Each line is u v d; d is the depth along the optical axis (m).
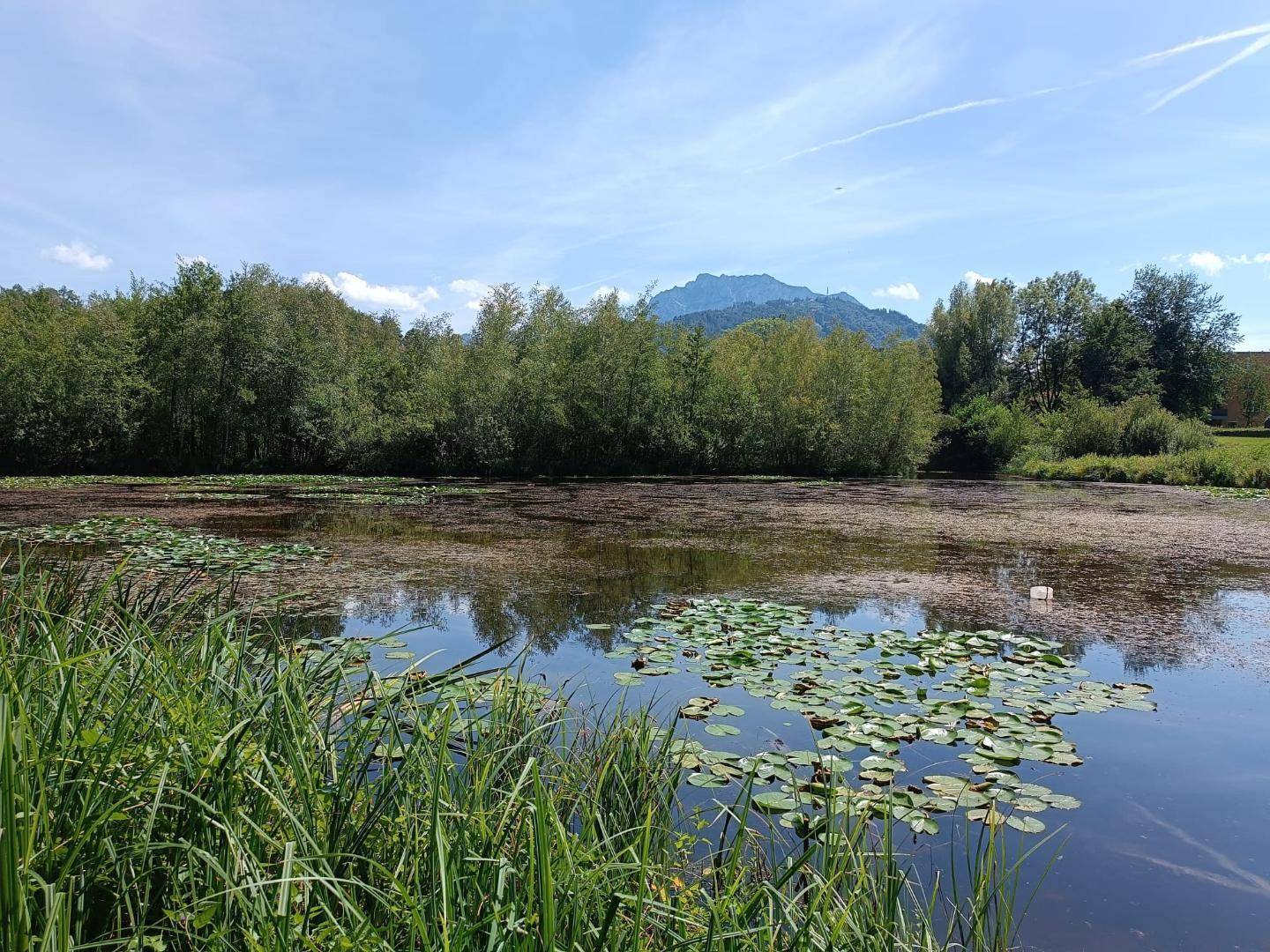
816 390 33.03
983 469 38.16
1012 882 3.07
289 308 32.34
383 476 28.83
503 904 1.96
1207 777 4.07
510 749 2.61
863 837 3.04
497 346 29.94
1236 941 2.70
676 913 2.05
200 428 29.06
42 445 26.25
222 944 1.76
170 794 2.12
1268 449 29.38
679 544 11.91
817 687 5.31
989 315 44.56
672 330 33.16
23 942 1.49
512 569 9.73
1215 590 8.87
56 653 2.35
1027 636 6.93
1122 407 35.72
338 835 2.23
